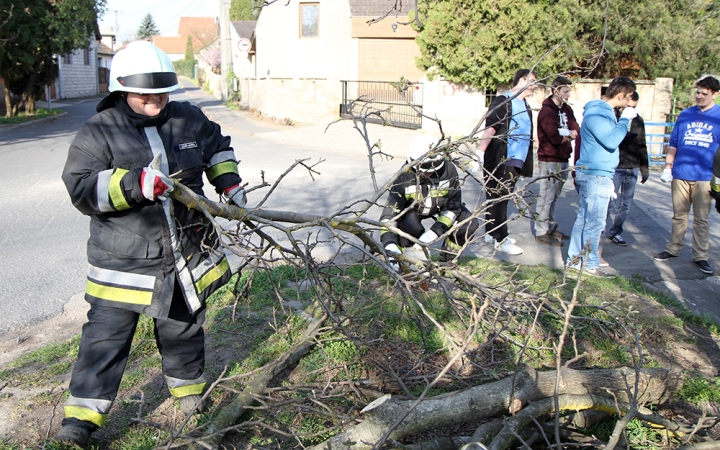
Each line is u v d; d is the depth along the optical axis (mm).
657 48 15641
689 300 5480
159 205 2918
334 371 3721
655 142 15828
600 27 14672
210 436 2750
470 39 15430
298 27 23156
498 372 3709
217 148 3293
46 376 3738
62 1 22203
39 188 10141
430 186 4855
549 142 6809
